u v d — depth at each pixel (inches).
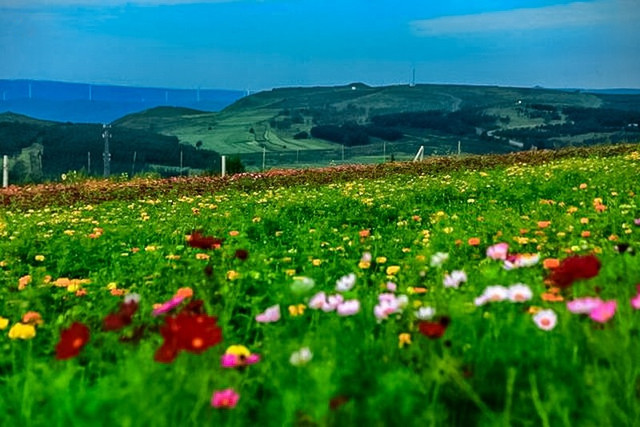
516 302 149.9
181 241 433.1
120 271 316.2
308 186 991.0
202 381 108.6
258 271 281.6
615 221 359.6
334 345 135.2
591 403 104.3
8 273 344.5
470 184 741.3
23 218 681.6
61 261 365.4
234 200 770.8
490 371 122.6
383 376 115.0
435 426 105.3
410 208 573.9
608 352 115.6
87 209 784.9
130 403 99.7
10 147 6102.4
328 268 302.7
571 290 153.6
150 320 181.5
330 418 102.3
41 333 203.2
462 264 280.2
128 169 6082.7
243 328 202.1
